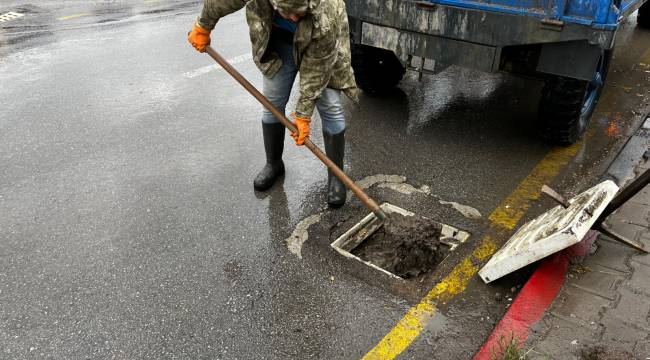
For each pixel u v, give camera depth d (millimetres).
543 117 4160
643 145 4395
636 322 2551
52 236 3250
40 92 5207
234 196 3648
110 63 5969
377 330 2609
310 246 3176
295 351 2500
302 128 2947
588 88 4301
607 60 4262
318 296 2811
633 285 2771
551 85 3973
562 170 4008
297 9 2469
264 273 2969
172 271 2980
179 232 3289
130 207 3520
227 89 5336
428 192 3719
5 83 5402
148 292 2838
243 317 2682
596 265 2918
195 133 4473
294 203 3586
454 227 3361
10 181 3787
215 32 7074
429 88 5492
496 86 5566
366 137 4457
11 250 3135
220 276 2945
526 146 4348
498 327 2568
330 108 3268
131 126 4574
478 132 4578
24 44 6586
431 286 2877
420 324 2643
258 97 3059
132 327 2627
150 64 5953
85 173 3891
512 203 3607
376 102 5137
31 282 2902
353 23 4375
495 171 3982
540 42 3594
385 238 3312
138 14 8031
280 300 2785
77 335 2584
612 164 4098
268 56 3068
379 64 5004
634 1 4348
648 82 5688
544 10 3500
